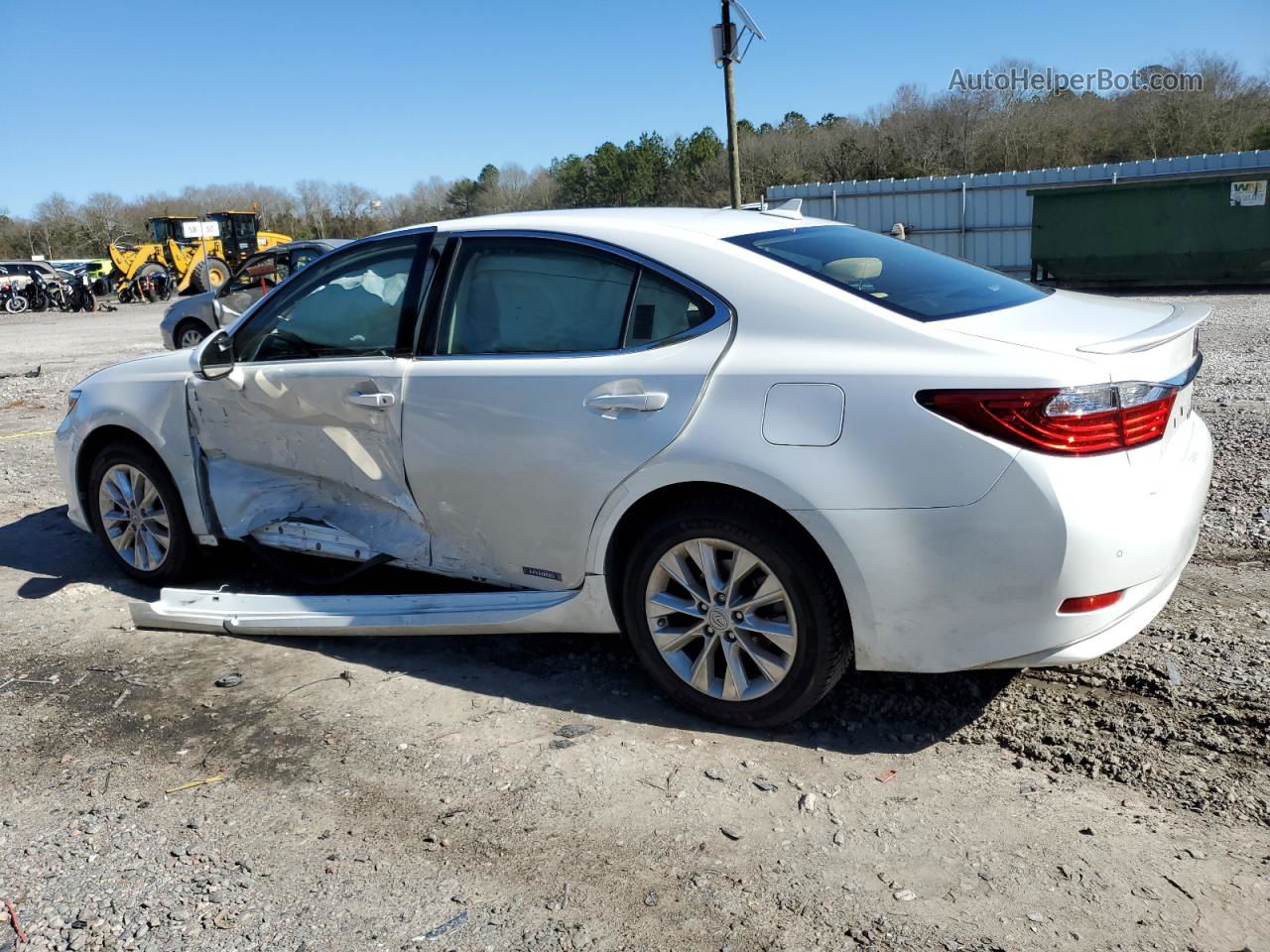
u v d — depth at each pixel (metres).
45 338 21.72
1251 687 3.12
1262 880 2.32
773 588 2.92
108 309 32.78
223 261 33.72
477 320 3.52
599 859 2.52
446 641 3.91
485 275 3.53
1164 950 2.12
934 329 2.78
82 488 4.82
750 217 3.57
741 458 2.85
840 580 2.79
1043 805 2.65
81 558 5.21
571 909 2.34
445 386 3.47
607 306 3.25
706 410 2.94
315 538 4.00
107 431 4.62
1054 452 2.57
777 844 2.54
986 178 22.55
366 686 3.55
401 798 2.83
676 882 2.42
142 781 3.00
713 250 3.13
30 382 13.12
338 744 3.16
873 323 2.84
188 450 4.31
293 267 13.04
